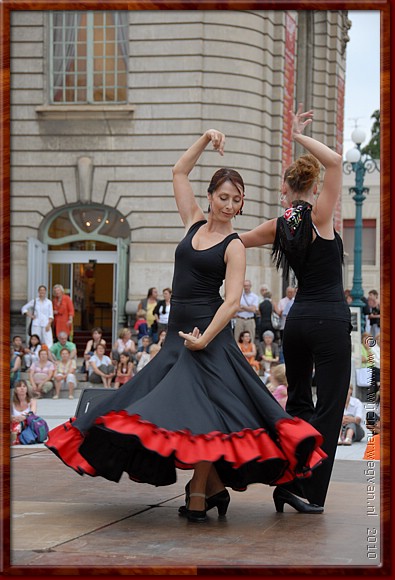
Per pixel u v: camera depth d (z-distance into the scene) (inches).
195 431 172.1
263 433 175.3
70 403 586.2
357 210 683.4
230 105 825.5
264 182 847.1
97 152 840.9
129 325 830.5
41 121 844.6
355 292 667.4
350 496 216.4
